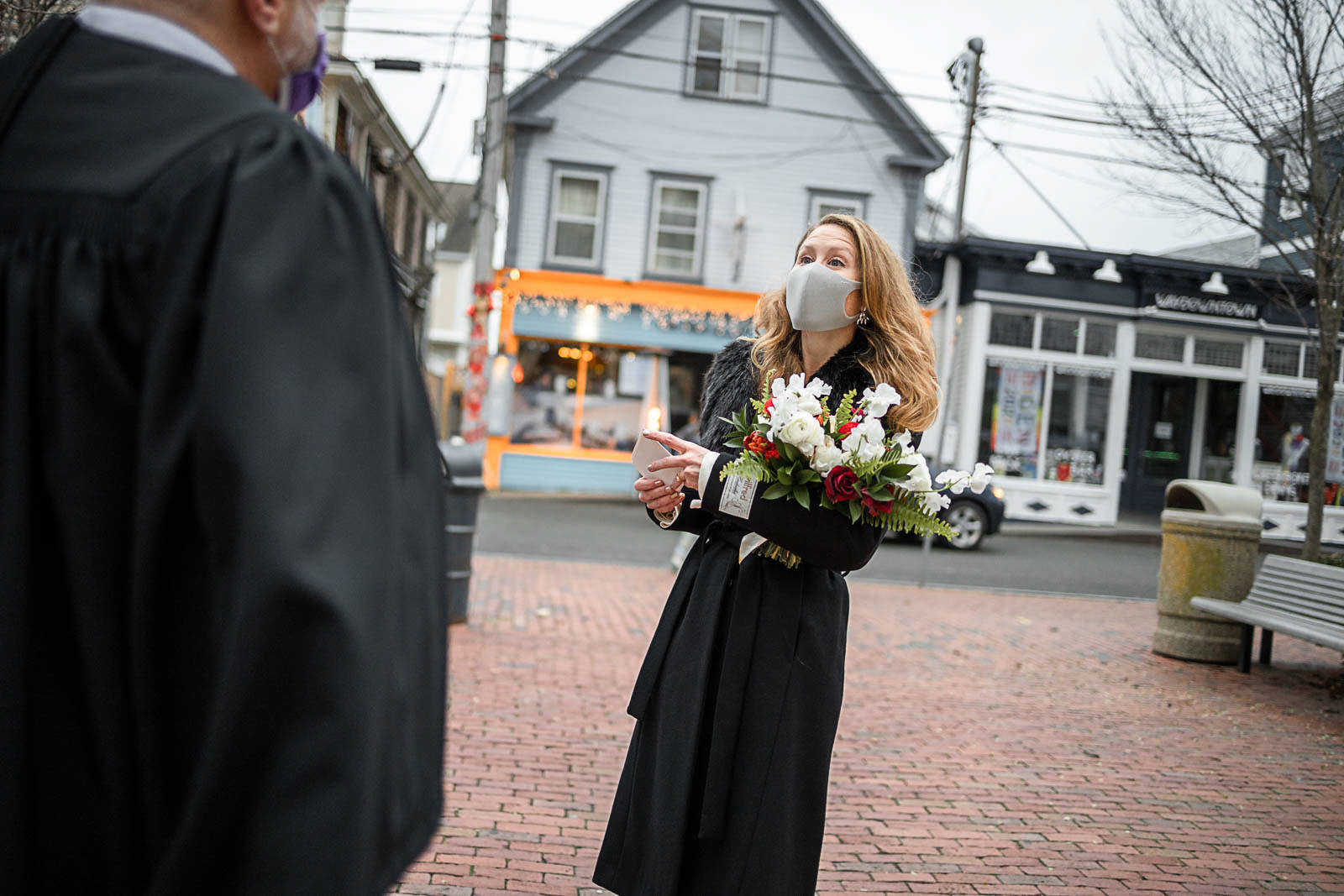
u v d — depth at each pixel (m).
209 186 0.88
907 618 8.75
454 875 3.21
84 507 0.88
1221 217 8.50
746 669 2.17
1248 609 6.92
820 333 2.43
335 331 0.88
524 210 18.95
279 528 0.80
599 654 6.52
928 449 16.81
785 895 2.14
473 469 7.19
